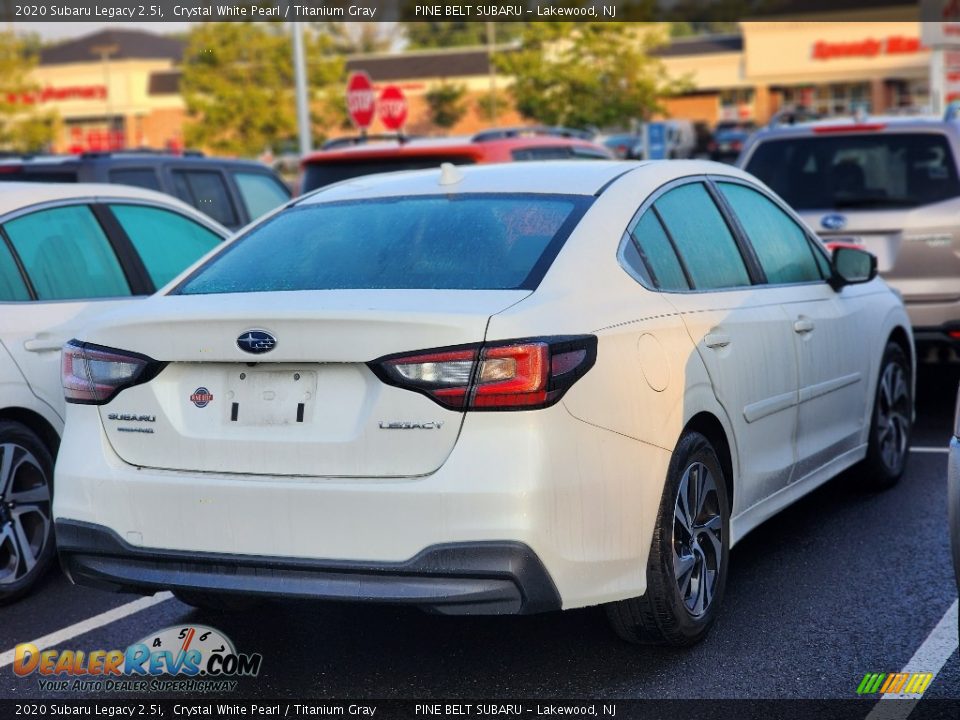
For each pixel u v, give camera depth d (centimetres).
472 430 365
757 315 500
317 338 377
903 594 502
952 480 362
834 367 575
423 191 474
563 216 438
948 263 823
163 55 7825
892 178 864
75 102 7288
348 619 493
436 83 5738
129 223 628
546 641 459
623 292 422
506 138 1068
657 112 3064
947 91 2069
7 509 527
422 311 374
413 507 364
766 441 503
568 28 2977
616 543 390
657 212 471
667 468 414
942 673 420
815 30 6003
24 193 582
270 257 447
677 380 424
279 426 385
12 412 536
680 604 425
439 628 478
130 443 405
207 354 391
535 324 375
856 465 651
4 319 536
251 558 382
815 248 602
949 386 983
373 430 371
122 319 410
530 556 362
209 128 3953
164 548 395
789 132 905
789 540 583
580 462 375
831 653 440
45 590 546
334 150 1051
